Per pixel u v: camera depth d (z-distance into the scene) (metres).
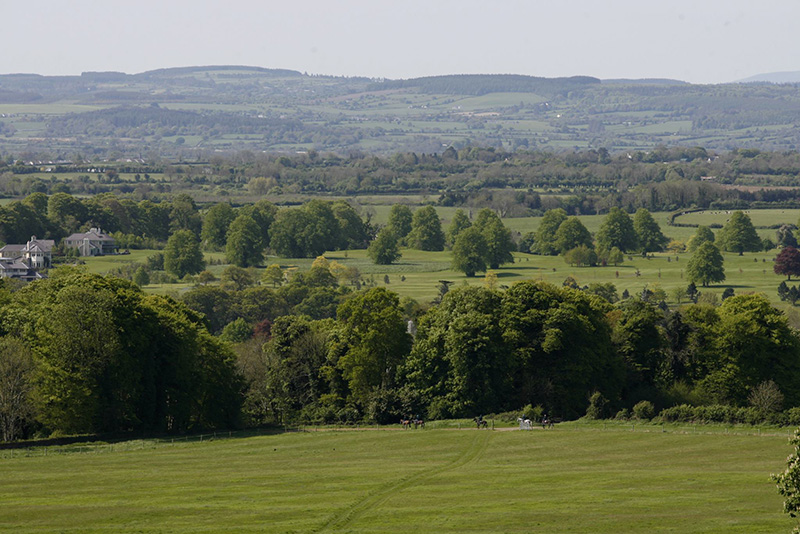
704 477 157.12
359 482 158.88
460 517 135.12
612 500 142.62
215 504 143.75
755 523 128.00
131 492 152.50
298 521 134.25
